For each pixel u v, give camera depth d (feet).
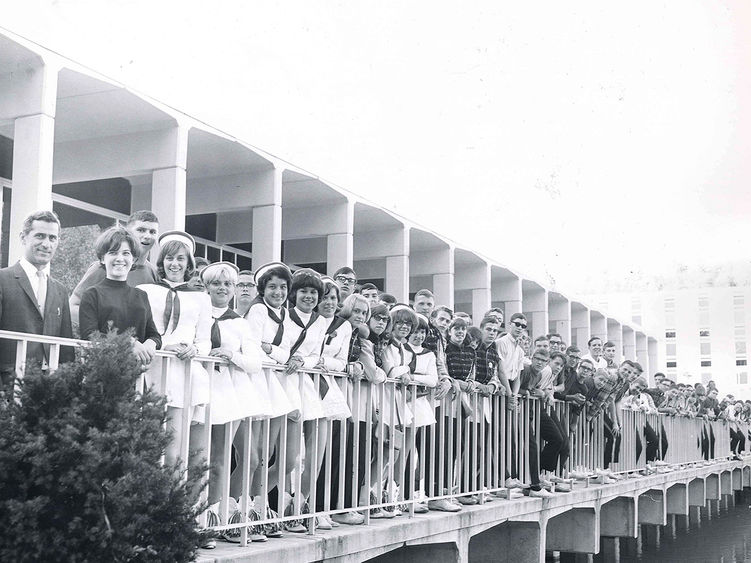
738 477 85.05
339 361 20.49
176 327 16.29
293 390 18.85
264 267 19.35
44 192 26.81
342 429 20.70
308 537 18.66
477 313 63.87
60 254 39.04
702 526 65.72
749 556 51.13
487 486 27.76
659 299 155.63
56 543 11.51
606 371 39.96
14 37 26.08
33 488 11.82
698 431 68.39
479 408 28.25
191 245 17.46
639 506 54.19
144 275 18.61
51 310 15.02
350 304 21.84
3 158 35.78
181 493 12.59
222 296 17.74
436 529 23.48
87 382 12.21
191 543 12.60
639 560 48.91
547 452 32.89
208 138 37.01
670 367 154.20
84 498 11.79
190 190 42.50
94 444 11.64
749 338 149.28
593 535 37.60
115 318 14.99
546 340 33.24
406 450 25.11
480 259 63.41
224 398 16.81
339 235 47.16
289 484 20.52
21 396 12.03
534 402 32.04
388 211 50.42
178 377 15.92
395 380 22.58
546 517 31.71
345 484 23.12
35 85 27.12
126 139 35.06
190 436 16.94
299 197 46.70
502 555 31.04
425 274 58.13
